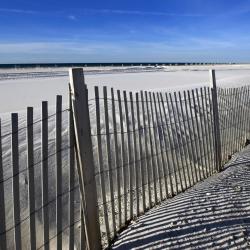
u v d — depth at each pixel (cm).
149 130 597
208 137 790
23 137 770
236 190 627
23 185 552
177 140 677
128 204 553
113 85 3081
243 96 1030
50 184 575
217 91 886
